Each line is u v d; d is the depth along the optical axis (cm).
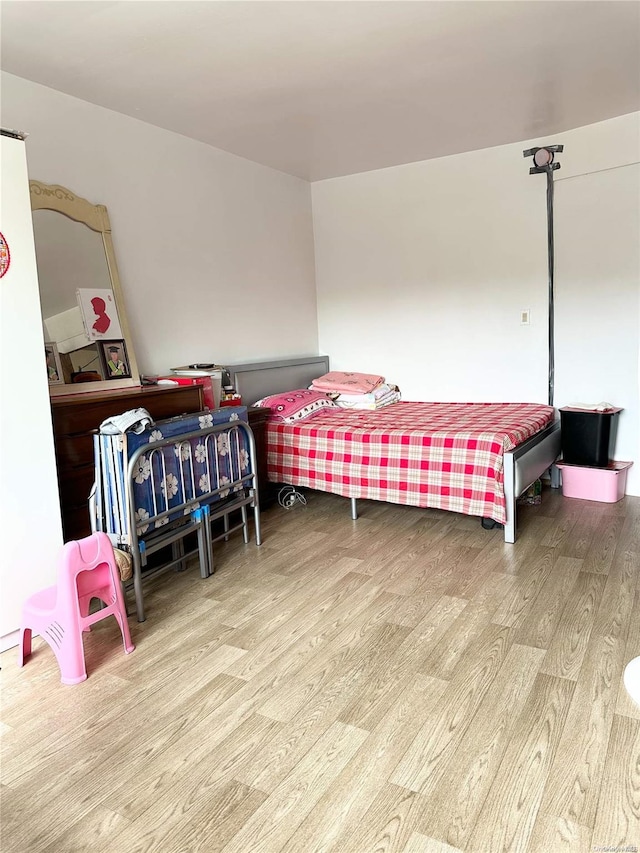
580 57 265
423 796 144
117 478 234
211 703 183
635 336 367
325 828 136
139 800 146
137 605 234
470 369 432
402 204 441
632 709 172
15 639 220
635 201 355
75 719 178
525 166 391
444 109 326
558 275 389
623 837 130
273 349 442
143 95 291
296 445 365
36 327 216
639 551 285
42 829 138
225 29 229
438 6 218
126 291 321
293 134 358
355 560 289
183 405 301
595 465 370
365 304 470
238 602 249
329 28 231
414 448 323
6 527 211
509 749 158
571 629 216
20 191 209
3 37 229
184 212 358
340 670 198
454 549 299
